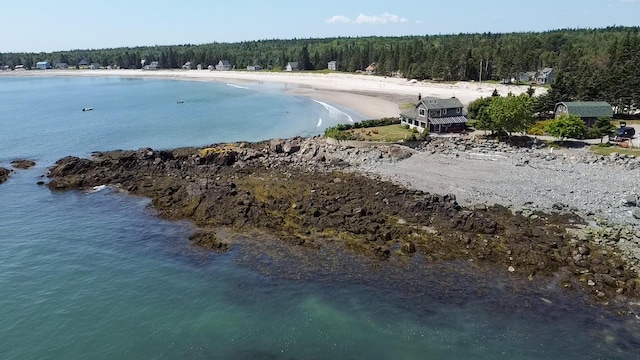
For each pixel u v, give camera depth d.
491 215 49.97
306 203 54.12
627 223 47.00
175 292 38.91
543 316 34.41
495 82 161.88
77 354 32.00
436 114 88.56
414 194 55.81
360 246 44.50
